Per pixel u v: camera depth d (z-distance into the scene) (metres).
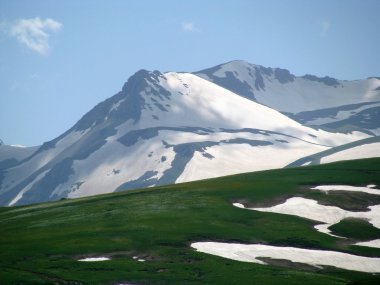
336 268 163.12
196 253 169.25
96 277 147.00
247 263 161.00
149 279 146.38
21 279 143.25
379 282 130.75
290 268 161.12
